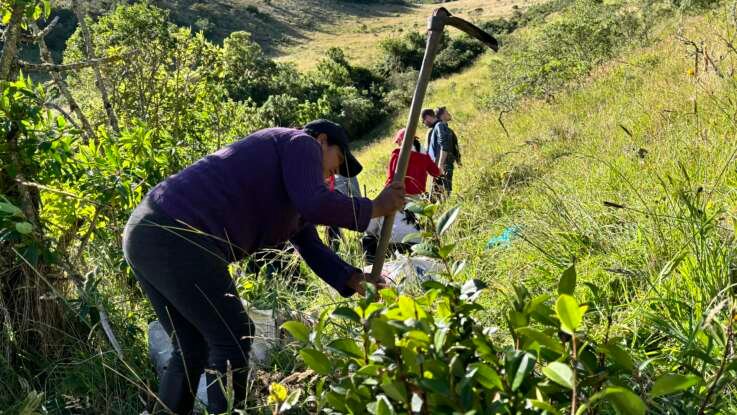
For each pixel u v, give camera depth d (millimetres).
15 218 3848
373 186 12219
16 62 4406
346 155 3381
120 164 4316
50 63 4824
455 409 1787
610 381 1811
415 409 1770
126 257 3172
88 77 9484
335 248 5434
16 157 3916
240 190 3096
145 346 4051
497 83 22531
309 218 3016
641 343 3064
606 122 8328
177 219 3025
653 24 18172
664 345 2953
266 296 3850
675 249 3506
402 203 2996
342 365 2166
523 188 6684
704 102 6617
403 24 93750
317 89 36750
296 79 36875
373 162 18719
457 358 1822
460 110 24609
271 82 35219
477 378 1811
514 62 21297
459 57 42594
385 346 1876
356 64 55781
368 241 5617
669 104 7598
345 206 2969
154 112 7742
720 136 4984
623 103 9539
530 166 7750
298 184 3041
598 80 13344
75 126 4348
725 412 2361
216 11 86688
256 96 33750
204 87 8758
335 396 2012
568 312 1662
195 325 3119
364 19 101625
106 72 7824
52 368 3846
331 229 5484
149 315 4328
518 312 1954
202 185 3080
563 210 4504
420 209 2203
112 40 9523
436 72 42375
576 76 16578
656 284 3211
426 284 2070
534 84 18422
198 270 3029
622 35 18000
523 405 1805
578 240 4078
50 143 3957
